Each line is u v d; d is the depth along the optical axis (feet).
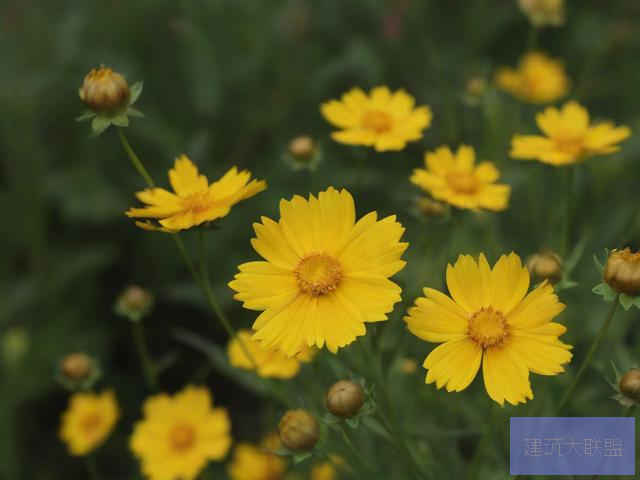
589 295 2.27
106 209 2.72
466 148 2.12
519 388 1.69
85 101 1.84
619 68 2.99
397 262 1.73
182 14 3.06
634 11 3.20
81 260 2.72
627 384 1.73
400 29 3.04
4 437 2.53
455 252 2.19
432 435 1.98
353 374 1.75
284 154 2.15
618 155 2.48
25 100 2.77
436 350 1.72
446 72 3.10
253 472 2.30
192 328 2.70
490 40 3.33
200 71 2.81
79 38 2.97
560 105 2.83
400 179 2.64
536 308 1.72
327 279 1.74
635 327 2.31
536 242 2.33
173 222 1.81
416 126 2.14
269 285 1.75
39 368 2.62
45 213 2.87
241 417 2.64
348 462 1.92
